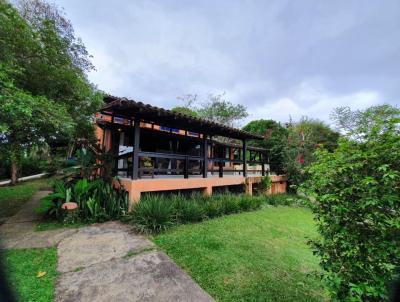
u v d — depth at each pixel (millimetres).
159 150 8703
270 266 3135
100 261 3070
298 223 5621
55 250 3377
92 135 7055
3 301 2197
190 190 7176
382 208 1790
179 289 2488
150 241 3842
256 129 21531
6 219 4996
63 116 4621
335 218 2047
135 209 4703
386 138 1872
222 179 7594
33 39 4664
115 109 5242
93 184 5387
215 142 9906
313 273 2301
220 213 5871
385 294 1605
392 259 1719
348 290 1839
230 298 2391
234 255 3424
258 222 5445
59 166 6926
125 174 7355
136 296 2330
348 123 11898
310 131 11594
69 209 4660
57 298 2256
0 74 3426
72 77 5461
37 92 5188
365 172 1927
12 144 4883
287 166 10477
